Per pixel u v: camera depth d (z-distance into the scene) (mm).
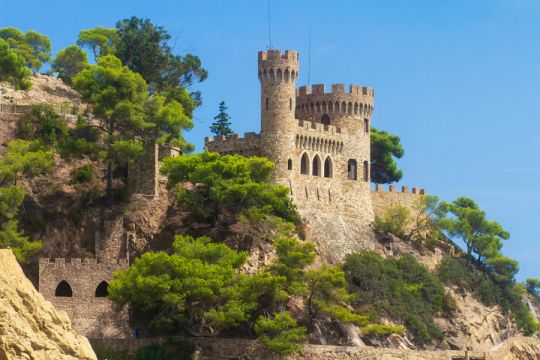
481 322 190375
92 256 165375
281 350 149500
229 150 187750
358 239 189500
